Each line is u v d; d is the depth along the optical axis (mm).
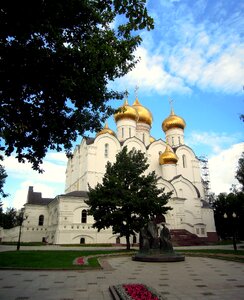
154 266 18562
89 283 12641
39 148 10414
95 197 33031
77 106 10180
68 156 11430
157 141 65750
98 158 55406
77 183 58656
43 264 18484
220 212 67875
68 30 9492
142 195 33188
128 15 8742
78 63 9078
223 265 18797
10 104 9148
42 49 8414
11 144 10094
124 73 10953
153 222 23812
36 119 9727
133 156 36500
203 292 10656
